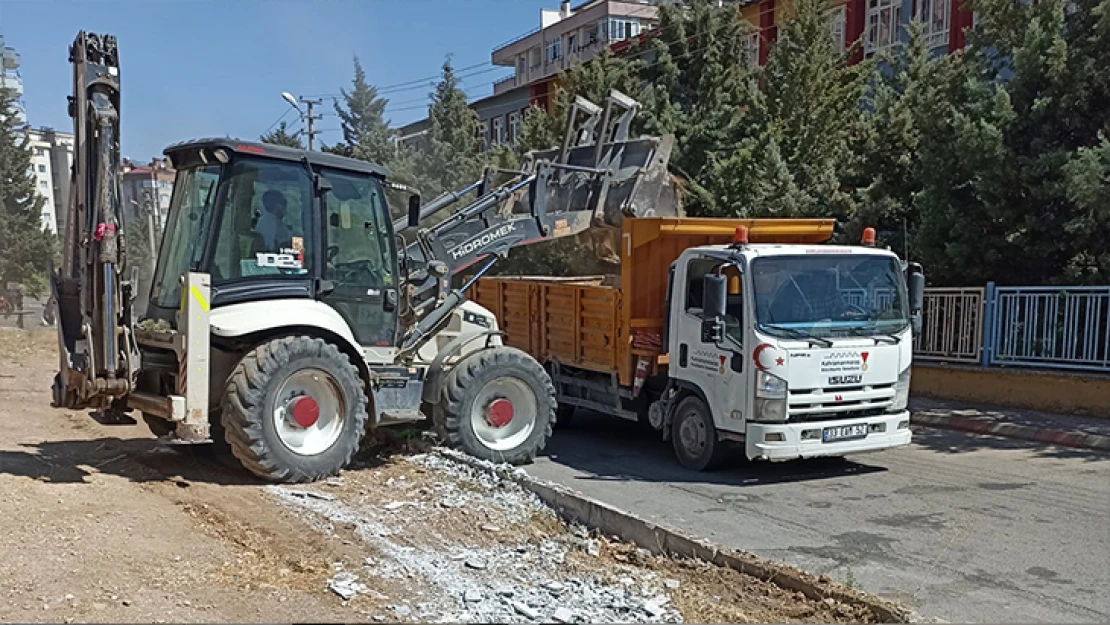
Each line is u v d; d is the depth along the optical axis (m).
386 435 9.04
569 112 10.91
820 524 6.77
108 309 6.98
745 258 8.05
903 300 8.62
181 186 8.08
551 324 11.16
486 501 6.91
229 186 7.45
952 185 12.79
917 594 5.25
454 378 8.52
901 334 8.45
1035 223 11.66
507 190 9.52
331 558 5.37
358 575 5.07
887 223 14.25
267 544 5.61
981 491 7.83
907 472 8.63
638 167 10.18
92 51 7.29
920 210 12.91
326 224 7.94
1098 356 11.12
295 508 6.49
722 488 7.98
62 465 7.65
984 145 11.66
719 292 7.98
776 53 17.03
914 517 6.97
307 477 7.36
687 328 8.77
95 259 7.02
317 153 7.95
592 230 10.47
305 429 7.45
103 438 9.20
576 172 10.53
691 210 16.09
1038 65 11.84
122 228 7.12
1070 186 10.63
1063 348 11.41
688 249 8.81
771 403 7.84
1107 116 11.54
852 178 14.93
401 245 8.95
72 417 10.58
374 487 7.33
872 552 6.07
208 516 6.17
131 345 7.11
